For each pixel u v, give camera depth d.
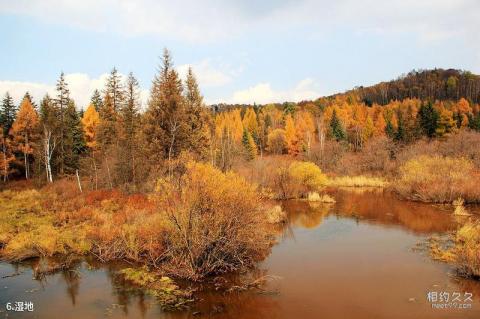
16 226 18.77
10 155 42.66
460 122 71.88
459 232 16.23
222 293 10.76
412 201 27.42
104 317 9.38
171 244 13.45
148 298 10.48
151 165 28.59
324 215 22.77
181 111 30.33
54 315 9.59
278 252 14.98
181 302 10.16
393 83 159.38
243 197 13.16
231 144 41.16
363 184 38.94
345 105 105.44
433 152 44.78
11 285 11.82
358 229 18.84
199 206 12.57
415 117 73.12
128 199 23.39
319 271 12.55
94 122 44.91
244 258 13.62
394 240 16.47
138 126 34.81
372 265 13.07
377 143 52.28
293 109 121.50
